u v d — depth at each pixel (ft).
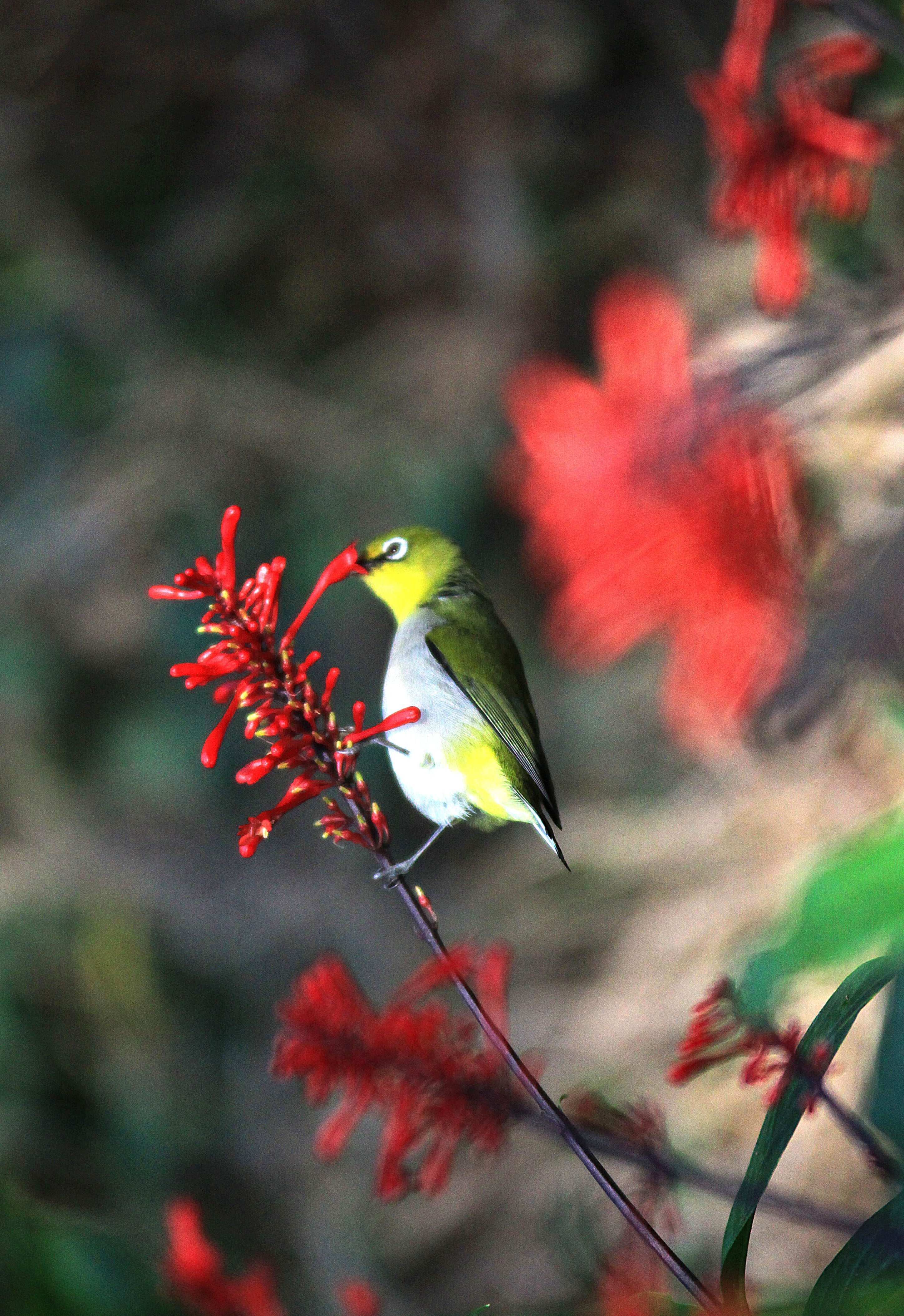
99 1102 45.98
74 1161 44.52
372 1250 38.91
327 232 50.24
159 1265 12.75
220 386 49.78
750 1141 28.30
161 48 48.47
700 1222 27.07
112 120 50.01
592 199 47.19
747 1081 10.92
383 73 48.06
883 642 7.86
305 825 48.65
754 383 10.38
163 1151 44.80
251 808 49.29
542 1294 32.76
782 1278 26.16
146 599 49.29
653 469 9.20
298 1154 43.68
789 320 15.33
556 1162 33.14
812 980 21.40
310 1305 39.60
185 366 50.01
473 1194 35.53
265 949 47.62
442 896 44.73
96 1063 46.29
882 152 15.92
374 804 12.53
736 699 9.21
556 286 46.91
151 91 49.52
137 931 48.19
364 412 49.16
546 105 47.62
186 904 48.49
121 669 50.11
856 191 16.21
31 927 47.57
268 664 12.15
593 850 35.27
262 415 49.44
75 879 48.49
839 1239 26.45
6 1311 11.30
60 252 50.44
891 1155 10.52
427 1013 13.32
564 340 46.96
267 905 47.83
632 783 37.99
